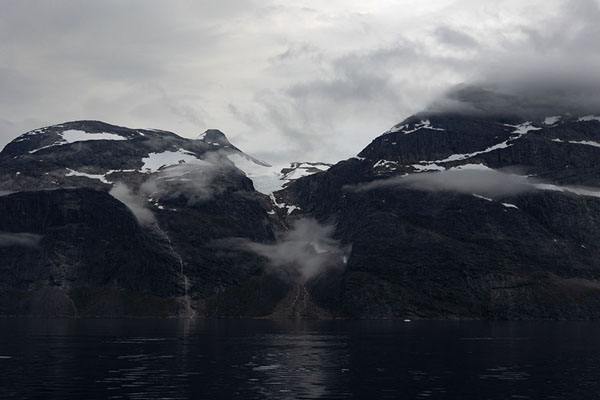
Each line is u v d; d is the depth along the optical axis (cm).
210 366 18825
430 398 14175
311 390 14988
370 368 18600
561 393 14838
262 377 16825
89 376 16725
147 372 17500
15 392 14488
